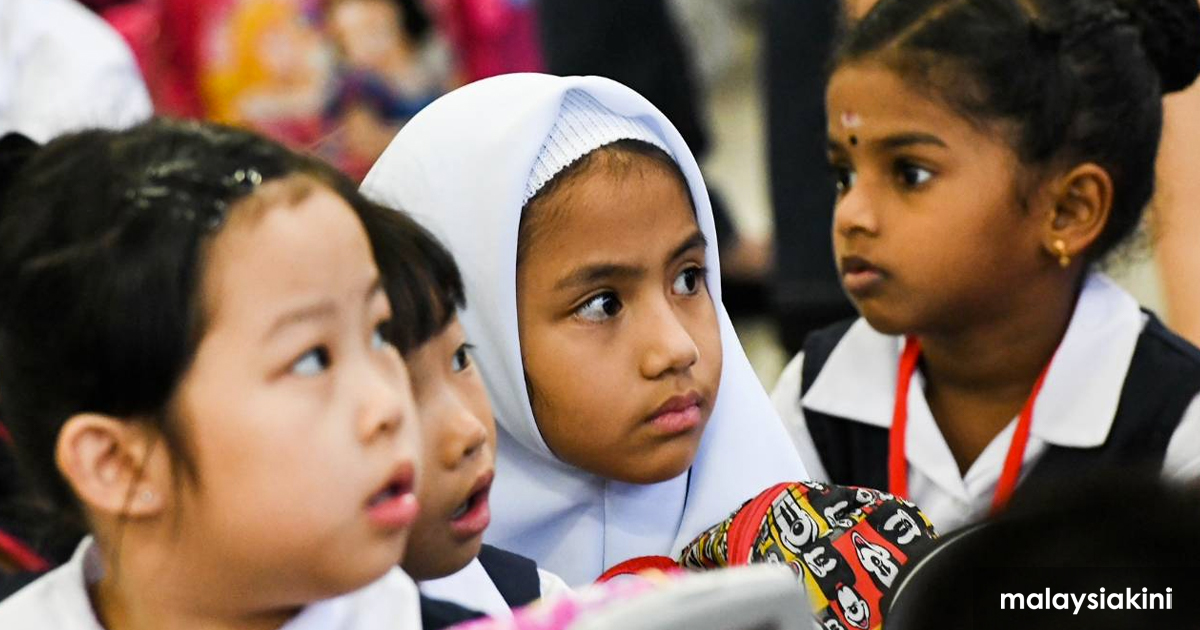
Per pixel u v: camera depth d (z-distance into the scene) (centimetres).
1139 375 291
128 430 150
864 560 204
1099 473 102
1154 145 305
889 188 285
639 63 616
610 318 228
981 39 279
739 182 827
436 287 186
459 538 191
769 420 254
